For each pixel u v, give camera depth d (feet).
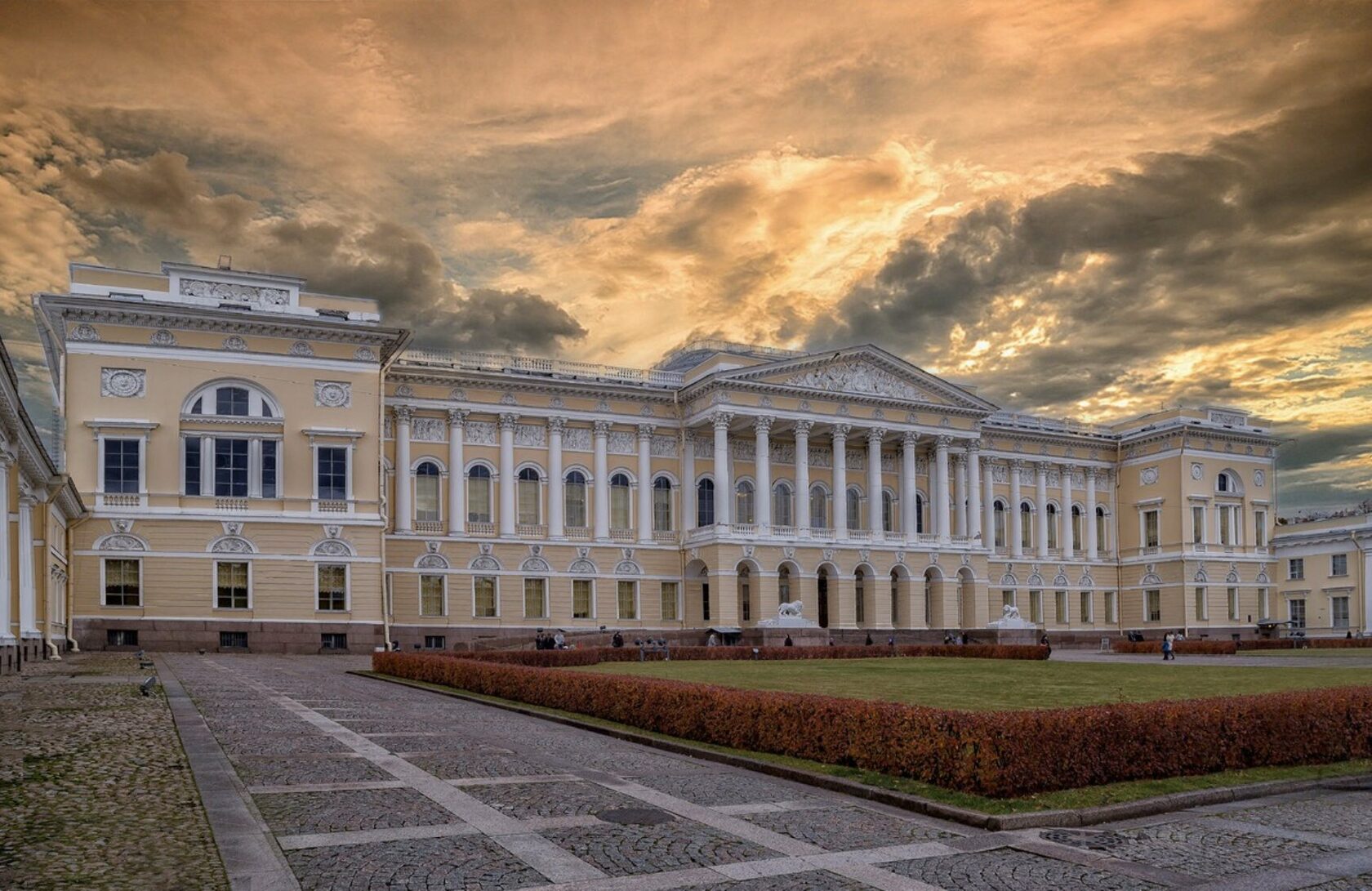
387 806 53.11
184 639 204.23
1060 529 353.51
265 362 215.31
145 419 206.59
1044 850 49.26
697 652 202.69
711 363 282.77
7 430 131.64
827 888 42.32
